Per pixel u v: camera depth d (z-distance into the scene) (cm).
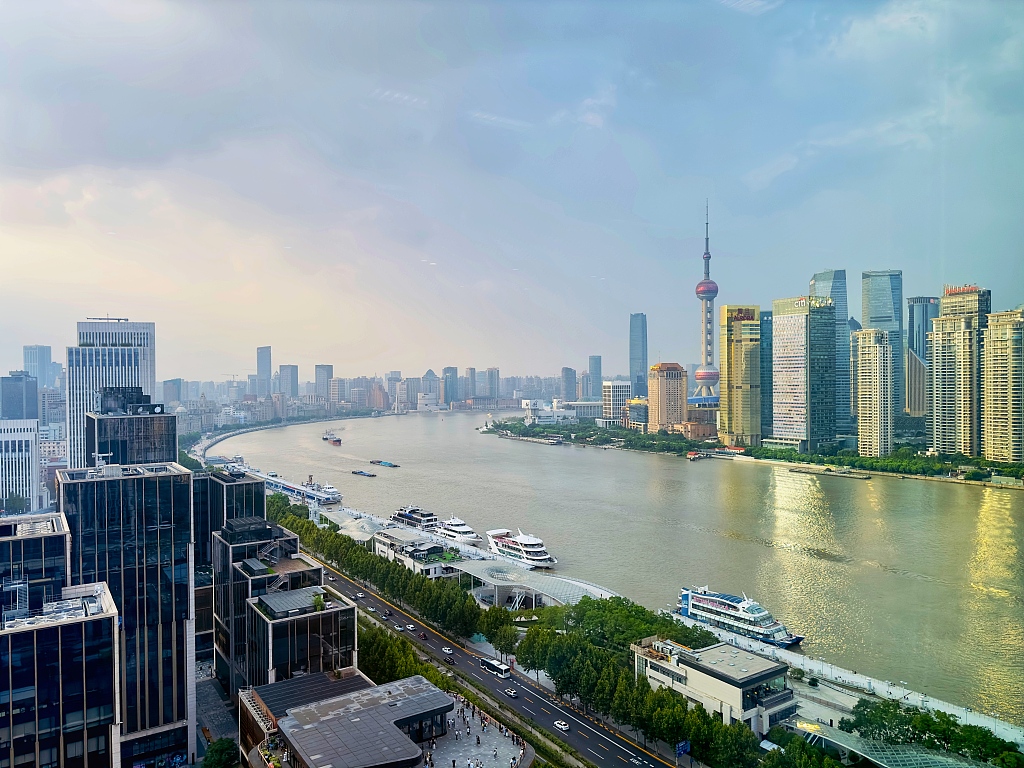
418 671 19925
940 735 16812
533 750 16050
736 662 19000
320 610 18950
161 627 19288
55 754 14725
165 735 19288
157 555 19250
